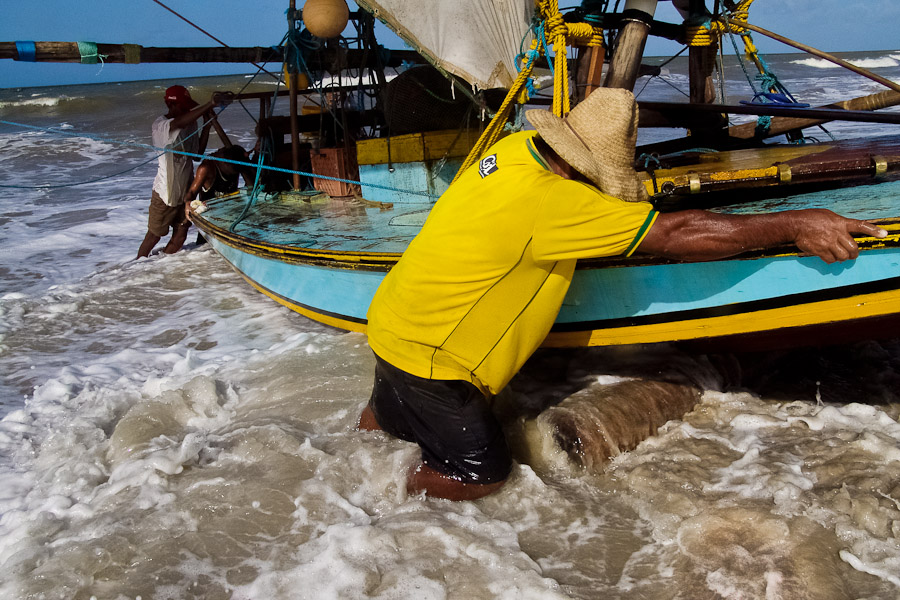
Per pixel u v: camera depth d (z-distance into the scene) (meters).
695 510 2.88
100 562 2.83
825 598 2.39
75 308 6.32
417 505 3.07
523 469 3.20
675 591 2.52
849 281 2.96
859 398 3.69
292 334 5.39
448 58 4.30
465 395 2.91
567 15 5.05
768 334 3.34
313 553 2.84
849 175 3.34
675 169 3.89
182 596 2.65
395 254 3.87
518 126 4.74
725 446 3.31
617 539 2.82
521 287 2.72
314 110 6.60
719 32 5.66
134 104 29.14
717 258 2.67
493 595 2.54
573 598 2.51
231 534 2.99
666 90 19.94
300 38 5.57
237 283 6.84
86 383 4.70
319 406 4.00
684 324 3.40
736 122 10.94
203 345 5.33
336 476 3.29
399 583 2.62
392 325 2.91
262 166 5.21
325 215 5.31
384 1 4.04
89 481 3.49
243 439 3.65
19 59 4.82
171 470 3.44
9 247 8.44
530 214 2.57
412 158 5.13
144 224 9.42
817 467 3.04
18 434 4.05
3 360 5.28
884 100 5.55
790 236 2.61
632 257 3.26
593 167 2.60
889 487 2.82
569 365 3.93
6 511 3.30
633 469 3.18
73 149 16.08
